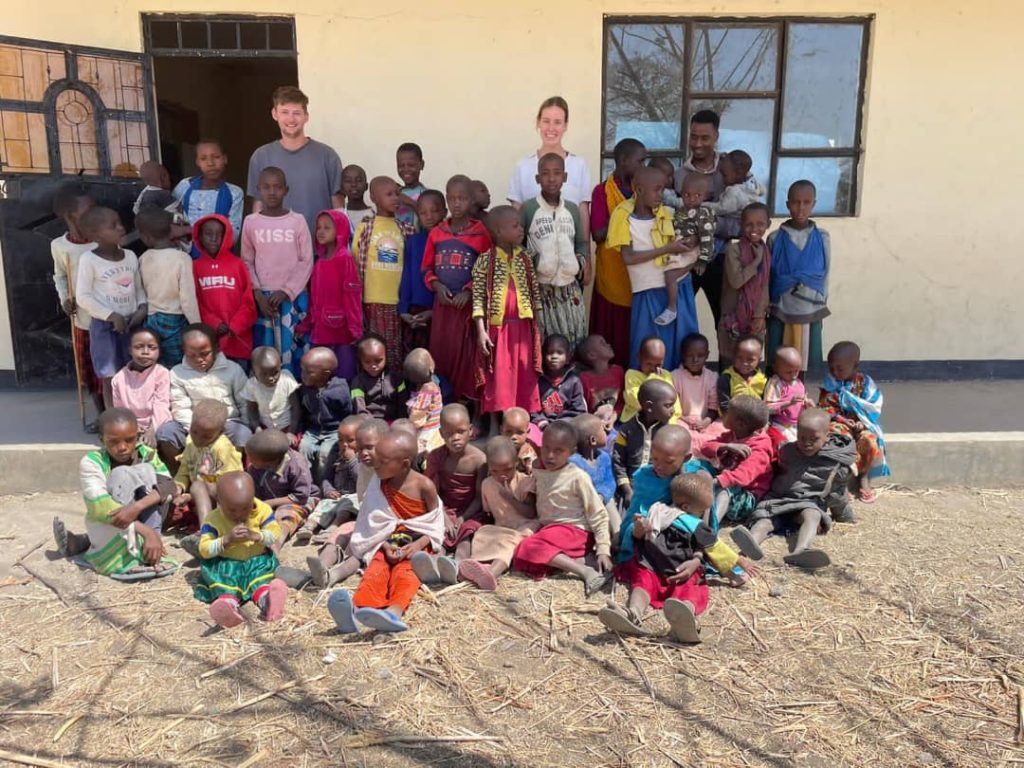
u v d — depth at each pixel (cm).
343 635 298
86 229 425
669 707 256
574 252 454
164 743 240
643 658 283
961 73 598
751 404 392
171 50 584
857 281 626
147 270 438
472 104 596
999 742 240
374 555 338
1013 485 450
